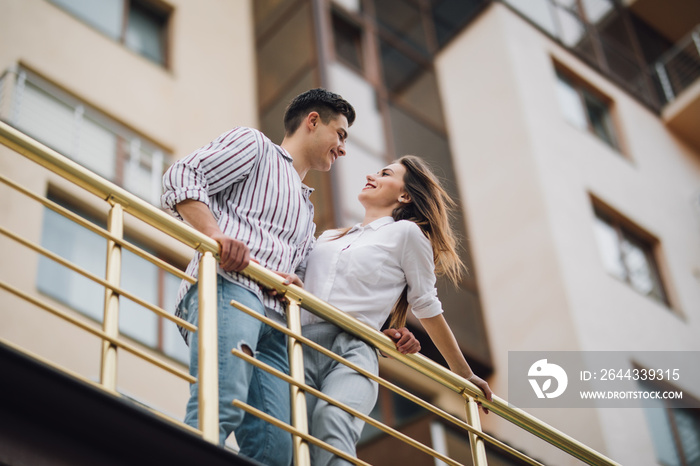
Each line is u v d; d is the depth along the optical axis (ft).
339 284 12.54
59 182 30.78
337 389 11.80
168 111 37.83
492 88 46.62
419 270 12.85
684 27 58.65
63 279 28.71
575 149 45.55
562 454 33.86
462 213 43.55
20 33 34.65
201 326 10.28
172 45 40.42
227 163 11.66
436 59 49.65
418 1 50.57
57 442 8.39
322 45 41.16
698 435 36.78
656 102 54.08
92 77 35.94
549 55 49.65
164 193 11.44
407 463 30.22
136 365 28.12
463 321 39.11
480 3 50.29
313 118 13.09
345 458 10.73
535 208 41.45
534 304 38.86
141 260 30.71
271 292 11.69
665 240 45.39
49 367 8.13
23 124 32.24
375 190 13.79
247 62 43.09
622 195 45.60
